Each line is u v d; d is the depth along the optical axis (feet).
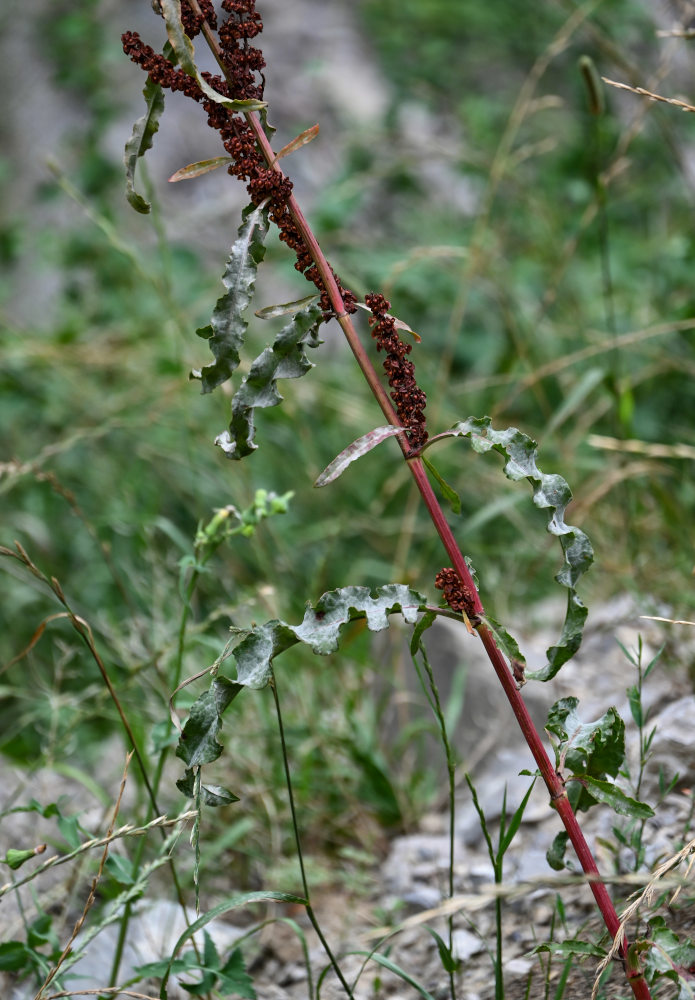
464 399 14.32
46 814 6.11
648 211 17.51
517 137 19.63
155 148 22.76
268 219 4.26
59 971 5.41
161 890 7.51
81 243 17.46
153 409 12.55
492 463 13.06
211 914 4.90
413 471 4.30
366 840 8.07
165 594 10.10
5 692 8.86
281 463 13.73
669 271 14.24
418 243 16.94
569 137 18.67
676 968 4.44
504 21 22.59
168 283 11.30
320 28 25.32
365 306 4.29
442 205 19.21
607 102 18.75
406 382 4.26
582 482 11.99
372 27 24.40
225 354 4.18
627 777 5.87
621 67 11.91
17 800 8.48
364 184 16.16
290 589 11.53
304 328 4.21
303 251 4.28
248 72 4.32
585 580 10.34
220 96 4.11
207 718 4.15
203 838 7.93
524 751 8.38
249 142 4.25
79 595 11.97
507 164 13.80
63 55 21.09
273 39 25.03
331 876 7.54
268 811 7.79
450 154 16.05
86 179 18.51
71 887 7.13
